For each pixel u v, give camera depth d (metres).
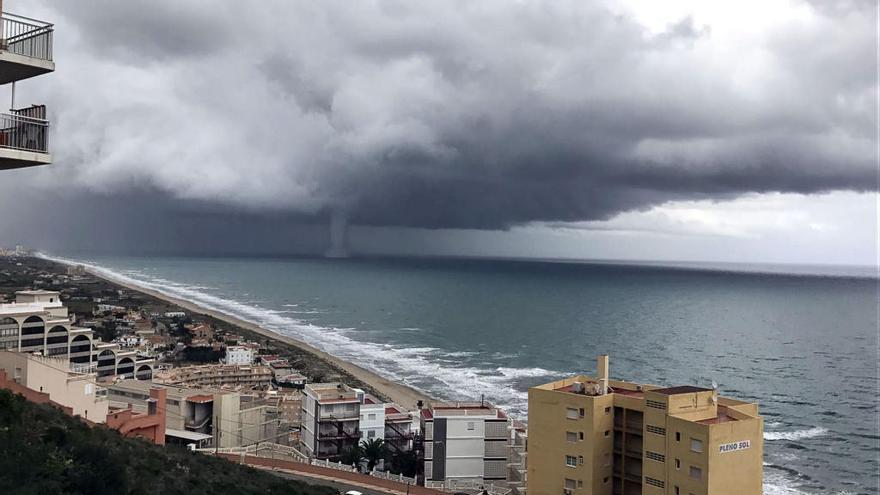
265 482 66.56
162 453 63.94
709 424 66.75
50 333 165.00
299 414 150.12
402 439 123.25
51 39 40.88
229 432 130.25
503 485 106.25
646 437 71.62
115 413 99.75
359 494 76.94
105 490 46.03
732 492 67.44
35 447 46.47
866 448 162.75
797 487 134.38
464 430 108.56
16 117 40.53
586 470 74.62
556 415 76.81
